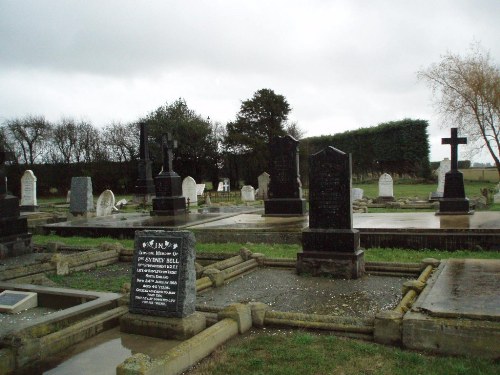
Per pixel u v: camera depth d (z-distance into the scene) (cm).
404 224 1306
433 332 512
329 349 530
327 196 941
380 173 4700
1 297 780
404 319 530
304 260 940
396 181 4528
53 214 2245
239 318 594
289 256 1123
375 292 786
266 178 3047
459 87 3020
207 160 4962
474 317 521
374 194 3381
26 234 1359
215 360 506
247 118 5253
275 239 1330
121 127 5041
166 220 1784
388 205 2269
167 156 2089
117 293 773
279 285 863
